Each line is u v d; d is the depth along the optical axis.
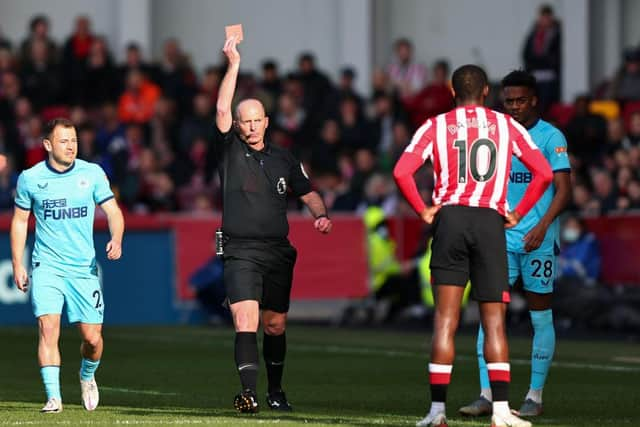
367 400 34.19
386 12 90.69
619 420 29.34
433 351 26.56
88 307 30.89
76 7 89.62
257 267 30.34
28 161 73.56
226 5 91.62
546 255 31.98
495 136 26.58
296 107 78.38
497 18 89.19
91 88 80.38
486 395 30.69
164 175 72.50
